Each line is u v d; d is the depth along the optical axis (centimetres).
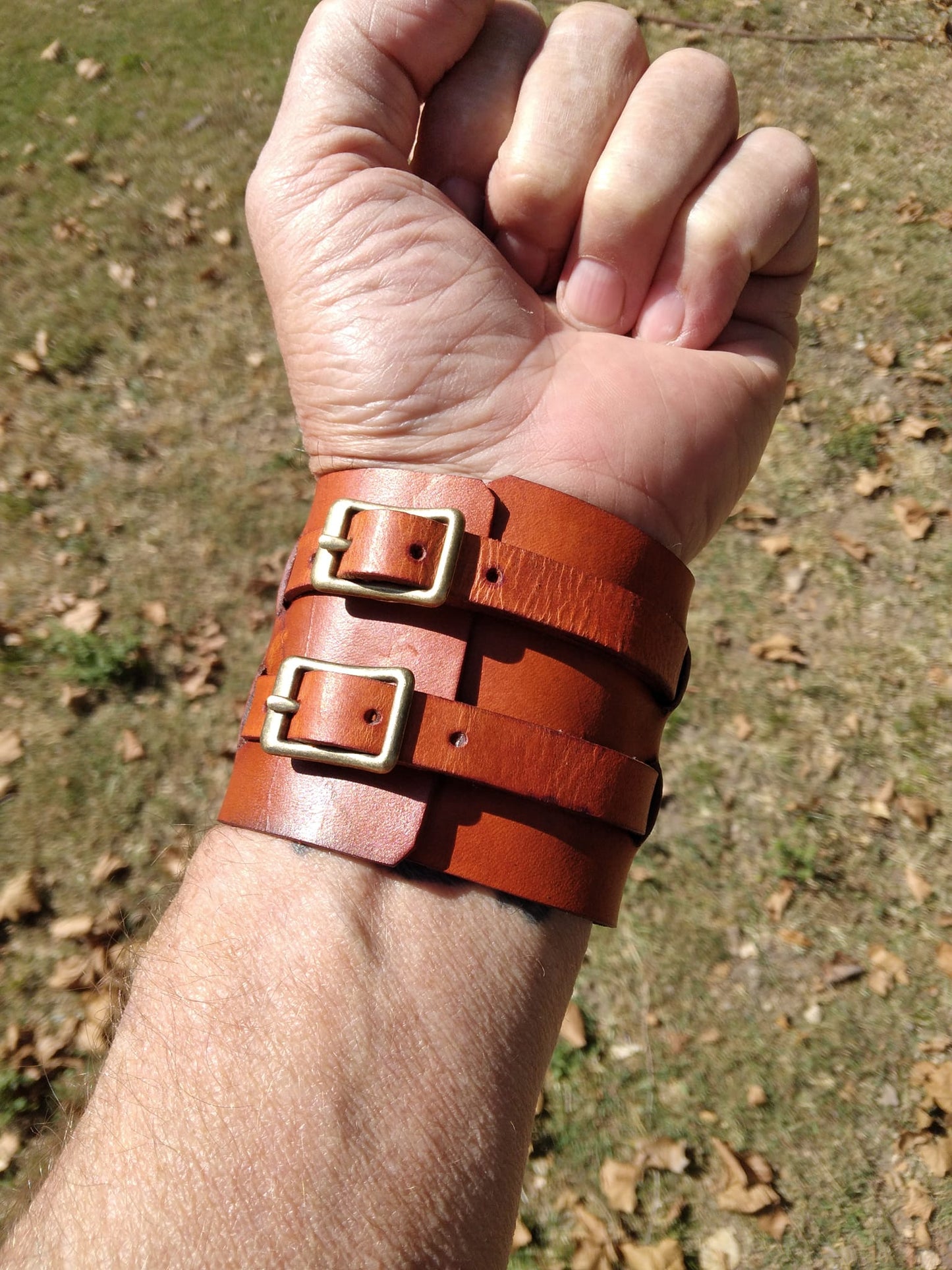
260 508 65
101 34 97
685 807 54
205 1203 15
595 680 18
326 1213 15
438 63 23
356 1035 16
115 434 69
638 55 23
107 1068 16
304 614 18
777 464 67
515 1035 17
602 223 22
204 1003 16
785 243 23
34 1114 46
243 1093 16
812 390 70
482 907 17
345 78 22
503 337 22
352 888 17
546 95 22
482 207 24
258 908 17
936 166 84
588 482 21
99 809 55
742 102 89
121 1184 15
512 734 17
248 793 18
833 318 74
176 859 53
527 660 18
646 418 22
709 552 63
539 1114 47
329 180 22
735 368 23
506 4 24
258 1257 14
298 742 17
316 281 22
